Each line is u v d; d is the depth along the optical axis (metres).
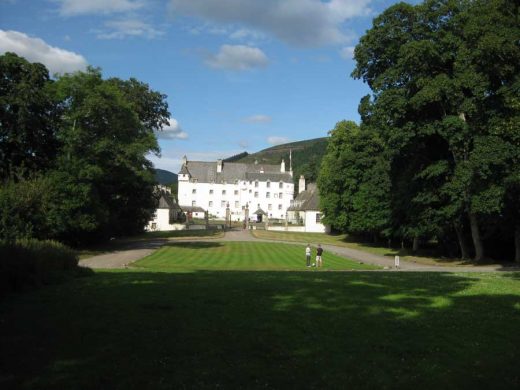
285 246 61.28
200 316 11.66
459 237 43.28
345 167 70.12
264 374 7.97
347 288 16.39
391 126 40.78
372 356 8.98
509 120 29.02
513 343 10.05
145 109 71.12
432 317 12.06
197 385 7.45
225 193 148.50
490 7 33.47
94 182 47.72
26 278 15.75
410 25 40.28
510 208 35.97
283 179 150.00
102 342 9.49
